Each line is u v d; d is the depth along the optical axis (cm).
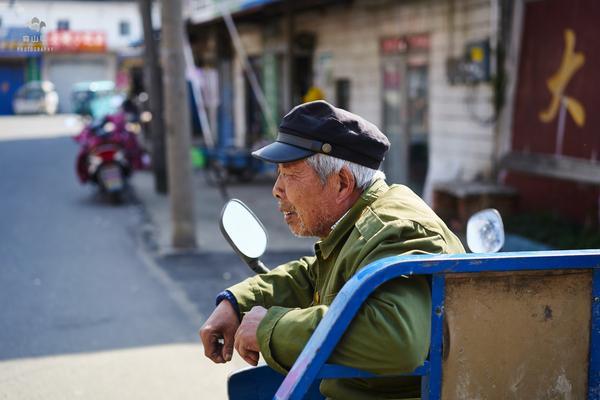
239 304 223
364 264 180
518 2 811
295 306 232
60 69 3762
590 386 170
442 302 160
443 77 945
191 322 570
